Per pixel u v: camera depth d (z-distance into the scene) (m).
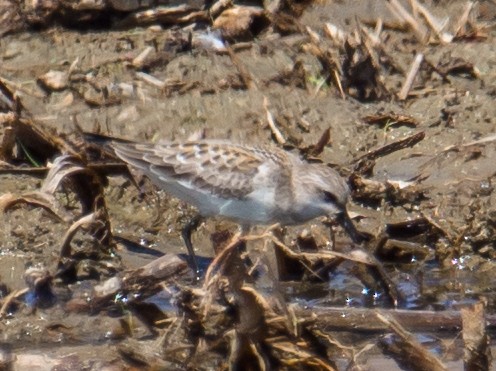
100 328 11.53
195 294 10.87
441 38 16.05
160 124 14.44
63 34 15.70
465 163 14.11
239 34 15.87
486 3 16.44
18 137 13.88
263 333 10.62
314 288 12.45
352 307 11.87
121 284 11.92
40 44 15.49
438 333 11.52
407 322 11.57
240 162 12.65
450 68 15.49
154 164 12.58
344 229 12.80
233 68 15.27
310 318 10.66
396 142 14.30
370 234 13.35
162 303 11.96
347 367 10.63
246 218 12.83
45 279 11.90
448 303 12.18
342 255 12.16
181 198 12.84
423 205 13.68
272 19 16.05
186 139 14.18
